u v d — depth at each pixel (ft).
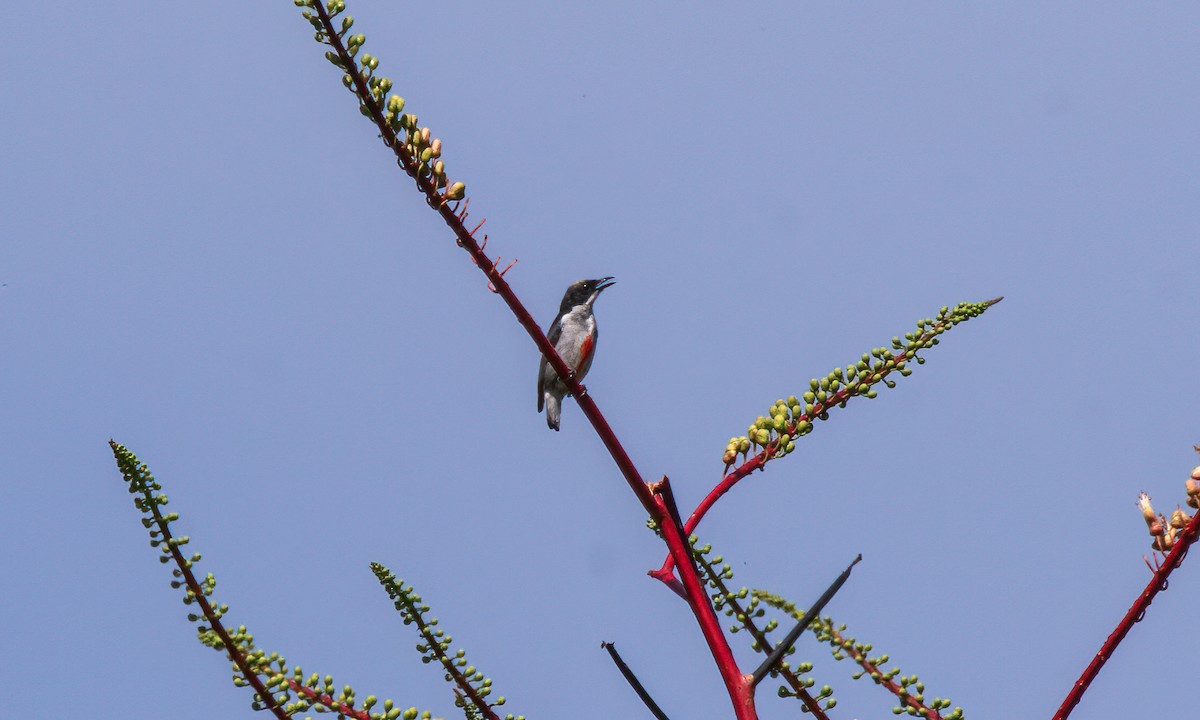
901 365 26.35
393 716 25.21
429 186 25.08
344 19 24.73
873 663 27.73
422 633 28.07
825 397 26.40
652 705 22.93
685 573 23.45
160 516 25.36
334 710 25.18
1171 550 23.27
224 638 24.91
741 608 27.84
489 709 27.94
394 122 25.05
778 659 22.00
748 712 21.75
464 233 25.16
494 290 24.49
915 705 26.96
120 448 25.11
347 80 24.76
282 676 24.95
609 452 24.17
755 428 26.22
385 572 28.53
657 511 23.95
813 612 21.97
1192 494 23.24
